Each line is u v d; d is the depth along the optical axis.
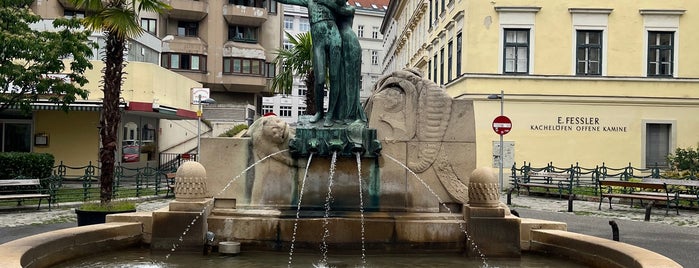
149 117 34.19
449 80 33.12
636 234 12.28
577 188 22.88
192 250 8.08
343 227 8.18
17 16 21.12
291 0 9.38
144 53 35.16
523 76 28.28
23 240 7.05
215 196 8.87
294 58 23.03
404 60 57.50
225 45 52.28
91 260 7.52
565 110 28.45
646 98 28.52
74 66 22.69
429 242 8.25
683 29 28.66
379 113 9.12
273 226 8.21
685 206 17.88
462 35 29.28
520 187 24.12
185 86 35.94
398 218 8.37
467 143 9.05
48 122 28.17
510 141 28.34
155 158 35.59
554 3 28.48
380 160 9.02
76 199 18.36
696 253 9.91
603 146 28.48
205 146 8.92
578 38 28.64
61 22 21.72
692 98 28.58
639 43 28.66
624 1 28.58
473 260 7.87
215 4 51.69
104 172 11.91
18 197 15.66
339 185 8.96
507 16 28.45
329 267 7.28
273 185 8.95
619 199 19.95
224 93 54.19
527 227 8.50
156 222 8.12
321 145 8.95
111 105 12.09
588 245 7.48
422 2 43.44
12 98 22.06
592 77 28.39
